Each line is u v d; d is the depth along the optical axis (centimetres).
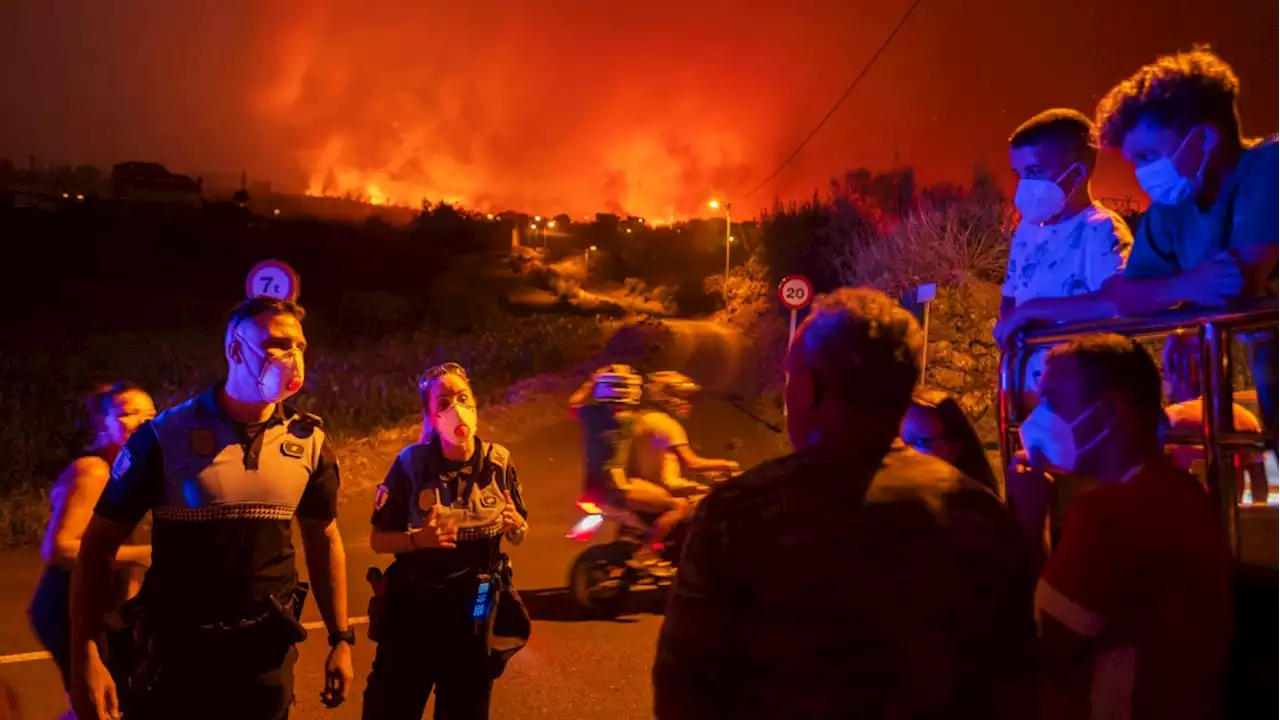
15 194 4878
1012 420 285
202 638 271
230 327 282
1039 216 348
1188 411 255
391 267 5025
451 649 347
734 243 5353
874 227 2397
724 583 171
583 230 8288
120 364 2025
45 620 362
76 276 3597
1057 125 329
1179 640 195
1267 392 222
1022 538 181
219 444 277
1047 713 203
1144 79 246
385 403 1856
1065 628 204
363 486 1315
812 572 167
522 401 2053
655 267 6844
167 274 3891
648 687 559
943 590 167
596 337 3164
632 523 717
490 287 4928
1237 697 209
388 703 350
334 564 314
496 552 363
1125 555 198
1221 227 241
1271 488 220
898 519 170
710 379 2398
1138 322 235
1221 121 238
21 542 971
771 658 167
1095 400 216
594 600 709
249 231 4906
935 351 1770
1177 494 202
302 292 4000
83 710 272
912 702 163
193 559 273
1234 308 205
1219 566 197
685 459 729
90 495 364
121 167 6297
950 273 1962
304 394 1844
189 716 270
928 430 321
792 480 175
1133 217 1095
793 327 1611
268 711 279
